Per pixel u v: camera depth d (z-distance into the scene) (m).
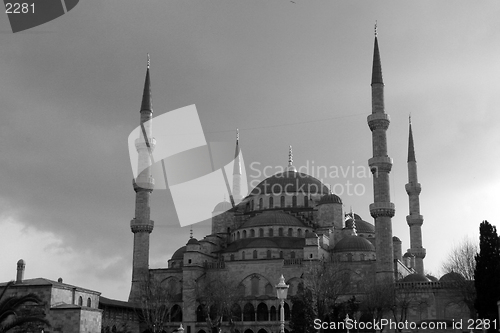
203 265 161.62
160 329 145.38
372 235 187.00
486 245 109.25
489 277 107.25
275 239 167.88
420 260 179.00
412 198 183.50
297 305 119.31
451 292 137.62
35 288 110.44
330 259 158.00
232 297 147.75
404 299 136.25
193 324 153.38
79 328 107.62
